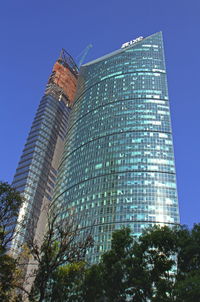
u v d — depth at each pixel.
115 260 43.62
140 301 40.62
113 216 147.62
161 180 158.50
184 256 42.66
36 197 185.12
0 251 38.28
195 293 34.41
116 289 41.34
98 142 188.00
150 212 146.38
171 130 180.75
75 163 190.00
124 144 177.25
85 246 38.75
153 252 43.84
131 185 157.75
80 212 157.25
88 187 168.12
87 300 40.69
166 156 168.50
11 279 37.66
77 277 42.31
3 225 39.91
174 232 45.47
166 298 38.56
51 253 36.97
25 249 39.91
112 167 169.38
